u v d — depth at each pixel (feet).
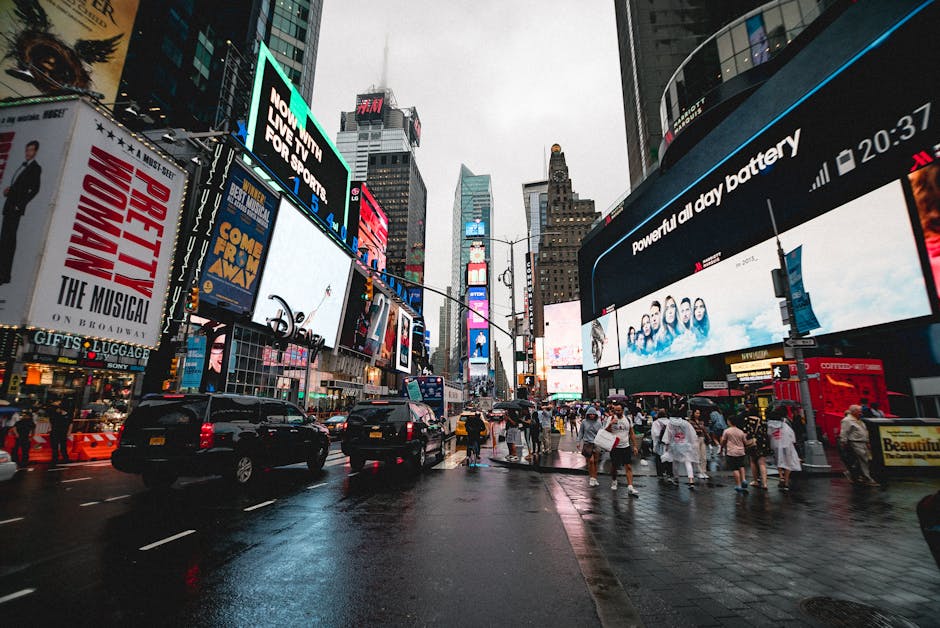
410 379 81.87
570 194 458.50
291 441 34.45
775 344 94.89
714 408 60.29
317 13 252.01
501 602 11.90
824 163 84.33
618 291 168.45
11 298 45.68
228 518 21.33
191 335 76.48
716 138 113.80
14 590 12.35
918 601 12.01
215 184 75.77
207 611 11.21
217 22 156.87
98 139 52.31
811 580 13.62
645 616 10.97
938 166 66.33
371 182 608.60
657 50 241.76
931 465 34.17
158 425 27.14
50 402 50.49
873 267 74.84
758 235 100.07
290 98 102.63
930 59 67.82
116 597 11.99
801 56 89.56
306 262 105.91
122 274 55.93
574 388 245.04
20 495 26.25
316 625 10.53
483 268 347.97
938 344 68.64
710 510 24.22
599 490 30.81
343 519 21.44
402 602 11.91
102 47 97.81
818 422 61.77
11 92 80.94
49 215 47.26
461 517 22.11
